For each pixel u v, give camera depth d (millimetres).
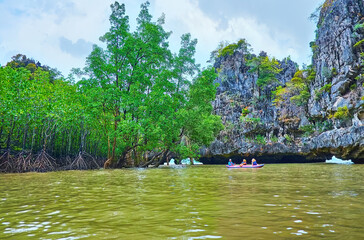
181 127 34125
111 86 30234
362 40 42688
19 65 62656
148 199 7016
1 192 9031
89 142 37469
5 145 26609
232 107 65625
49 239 3580
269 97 66500
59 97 26750
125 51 32031
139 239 3500
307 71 61062
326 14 55312
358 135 37469
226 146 59969
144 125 29297
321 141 45375
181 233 3762
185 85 37312
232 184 10594
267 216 4730
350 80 44281
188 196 7430
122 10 32344
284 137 57781
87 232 3900
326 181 11508
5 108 21875
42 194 8406
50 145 27656
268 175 16031
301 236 3492
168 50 35875
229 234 3658
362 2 46812
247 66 72188
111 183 12016
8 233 3934
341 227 3912
